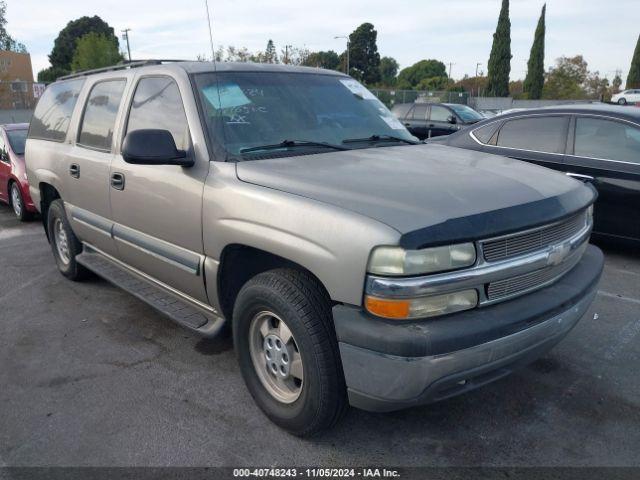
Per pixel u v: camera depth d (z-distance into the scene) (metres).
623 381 3.42
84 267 5.18
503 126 6.71
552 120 6.29
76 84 4.92
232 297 3.27
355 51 71.19
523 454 2.75
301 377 2.78
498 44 51.16
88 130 4.45
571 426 2.97
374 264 2.28
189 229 3.25
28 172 5.56
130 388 3.42
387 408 2.40
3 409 3.22
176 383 3.47
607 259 5.90
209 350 3.92
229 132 3.24
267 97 3.56
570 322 2.73
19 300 4.96
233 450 2.81
